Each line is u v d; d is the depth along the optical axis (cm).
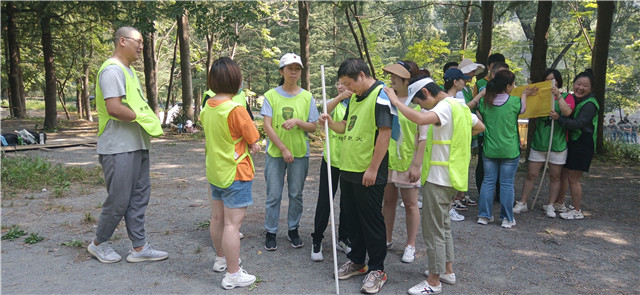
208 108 326
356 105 330
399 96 379
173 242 432
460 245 433
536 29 869
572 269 375
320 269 372
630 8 2245
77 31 2103
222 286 331
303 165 410
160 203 587
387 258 397
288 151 393
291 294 323
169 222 499
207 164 334
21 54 2402
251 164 334
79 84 2856
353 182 324
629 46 2248
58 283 334
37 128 1792
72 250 404
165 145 1275
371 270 332
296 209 420
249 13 1295
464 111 325
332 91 3712
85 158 974
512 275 361
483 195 501
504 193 488
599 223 512
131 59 361
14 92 2247
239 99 405
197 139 1432
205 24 1306
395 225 495
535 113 517
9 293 314
